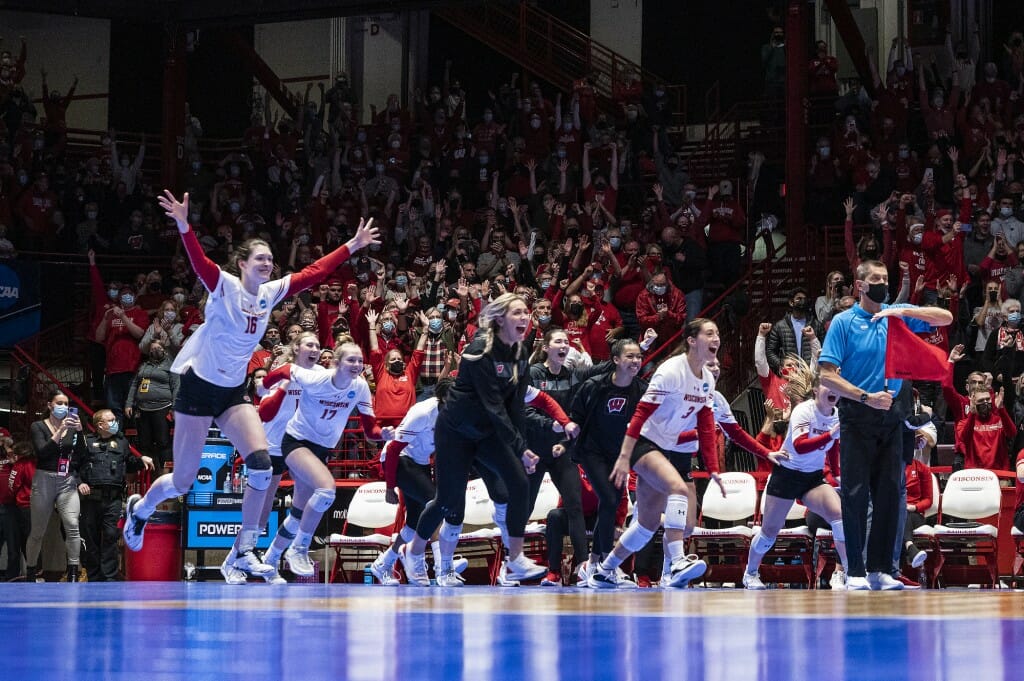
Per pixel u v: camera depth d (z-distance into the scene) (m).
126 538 7.80
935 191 18.36
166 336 15.66
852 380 7.22
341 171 22.28
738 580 11.68
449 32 27.05
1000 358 13.57
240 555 8.66
